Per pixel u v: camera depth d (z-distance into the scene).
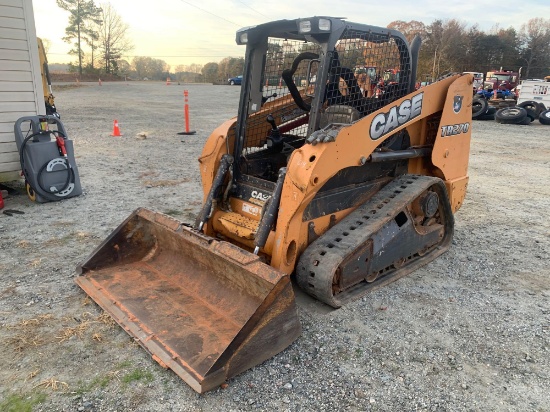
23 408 2.63
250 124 4.44
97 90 33.56
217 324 3.28
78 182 6.63
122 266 4.14
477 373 3.05
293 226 3.60
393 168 4.70
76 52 63.12
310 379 2.95
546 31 60.84
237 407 2.70
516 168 9.75
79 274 4.00
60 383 2.84
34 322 3.45
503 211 6.66
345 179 4.08
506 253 5.09
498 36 59.22
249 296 3.34
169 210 6.16
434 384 2.94
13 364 3.00
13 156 6.92
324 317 3.66
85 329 3.38
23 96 6.84
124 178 7.75
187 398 2.75
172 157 9.57
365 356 3.20
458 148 5.14
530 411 2.72
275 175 4.54
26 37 6.71
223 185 4.24
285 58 4.23
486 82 26.38
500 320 3.70
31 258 4.57
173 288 3.77
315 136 3.53
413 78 4.46
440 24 55.62
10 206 6.18
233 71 48.47
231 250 3.29
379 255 4.05
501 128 16.59
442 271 4.60
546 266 4.77
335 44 3.63
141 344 3.13
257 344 2.94
